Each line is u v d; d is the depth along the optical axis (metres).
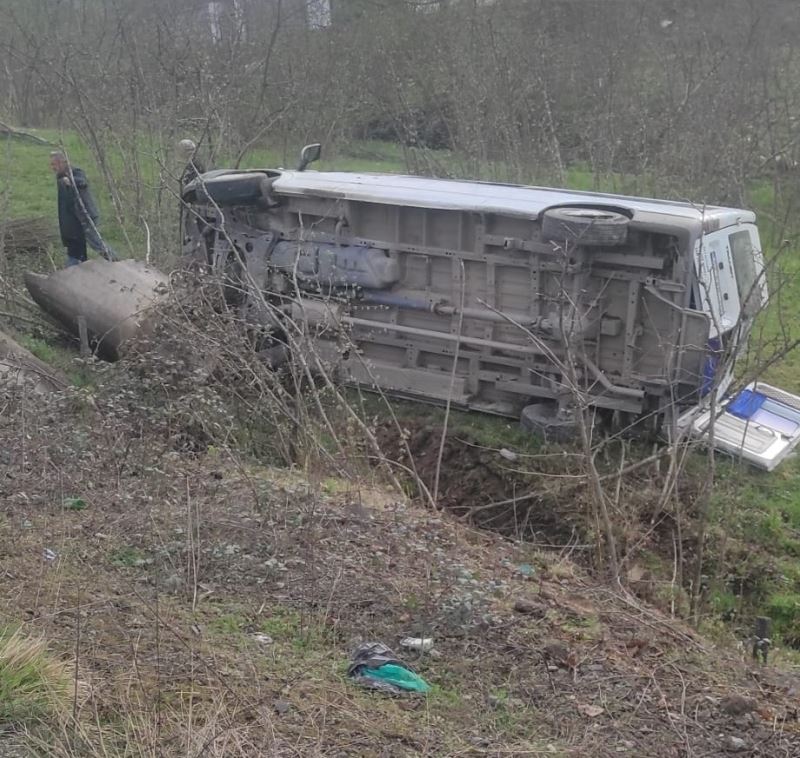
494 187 9.77
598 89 16.73
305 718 4.09
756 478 8.72
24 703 3.82
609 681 4.69
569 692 4.57
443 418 9.41
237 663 4.45
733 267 8.91
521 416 9.12
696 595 6.66
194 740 3.76
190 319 8.87
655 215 8.41
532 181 15.68
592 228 8.13
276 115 15.75
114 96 15.47
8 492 6.17
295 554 5.80
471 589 5.42
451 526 6.93
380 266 9.45
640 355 8.65
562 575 6.38
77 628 4.27
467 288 9.23
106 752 3.62
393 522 6.53
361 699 4.31
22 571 5.10
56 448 6.59
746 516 8.02
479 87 16.12
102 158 13.91
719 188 14.95
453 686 4.55
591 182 16.41
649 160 16.42
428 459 9.07
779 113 17.30
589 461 6.64
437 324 9.46
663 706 4.51
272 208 10.05
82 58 16.73
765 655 5.50
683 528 7.71
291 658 4.61
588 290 8.66
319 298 9.72
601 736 4.22
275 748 3.81
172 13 17.41
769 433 9.07
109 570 5.32
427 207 9.11
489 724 4.25
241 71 16.34
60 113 16.77
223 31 17.48
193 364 8.14
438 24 18.41
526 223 8.82
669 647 5.22
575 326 8.40
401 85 17.62
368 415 9.53
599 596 5.91
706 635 6.15
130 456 6.81
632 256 8.43
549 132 16.98
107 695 4.02
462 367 9.45
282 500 6.56
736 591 7.41
